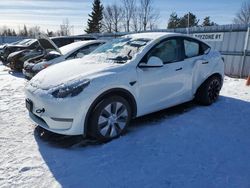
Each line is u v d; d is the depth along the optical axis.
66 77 3.55
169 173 2.81
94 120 3.37
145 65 3.85
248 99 5.72
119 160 3.08
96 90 3.33
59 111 3.24
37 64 6.88
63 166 2.95
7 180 2.66
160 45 4.25
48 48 7.53
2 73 10.27
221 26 10.64
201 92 5.08
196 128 4.03
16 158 3.11
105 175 2.78
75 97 3.22
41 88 3.51
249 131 3.95
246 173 2.82
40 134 3.82
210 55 5.18
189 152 3.28
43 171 2.84
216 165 2.97
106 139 3.54
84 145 3.48
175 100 4.52
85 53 7.12
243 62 9.95
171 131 3.91
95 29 53.56
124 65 3.74
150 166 2.95
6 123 4.23
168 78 4.25
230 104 5.31
